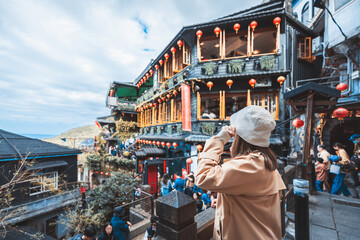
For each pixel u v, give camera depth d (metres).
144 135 17.30
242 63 9.80
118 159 16.48
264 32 10.12
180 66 13.69
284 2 9.67
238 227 0.99
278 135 9.14
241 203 1.00
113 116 23.31
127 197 9.04
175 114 12.78
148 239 4.53
